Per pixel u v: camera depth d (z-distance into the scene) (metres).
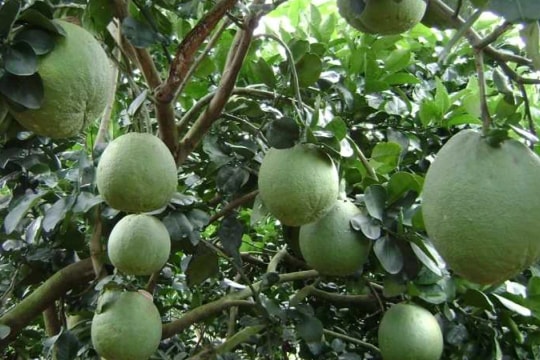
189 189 2.10
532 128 1.05
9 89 0.99
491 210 0.89
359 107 1.87
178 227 1.67
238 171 1.71
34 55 0.99
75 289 2.10
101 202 1.64
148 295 1.59
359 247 1.45
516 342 1.71
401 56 1.98
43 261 2.04
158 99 1.32
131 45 1.29
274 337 1.83
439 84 1.95
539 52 0.96
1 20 0.97
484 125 0.94
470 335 1.72
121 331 1.49
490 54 1.03
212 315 1.88
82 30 1.09
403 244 1.47
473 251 0.90
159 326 1.57
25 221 2.14
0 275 2.33
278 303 1.94
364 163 1.53
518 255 0.89
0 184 1.84
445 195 0.92
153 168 1.21
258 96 1.67
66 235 1.94
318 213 1.28
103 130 1.75
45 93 1.02
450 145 0.97
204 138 1.72
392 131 1.93
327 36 2.18
